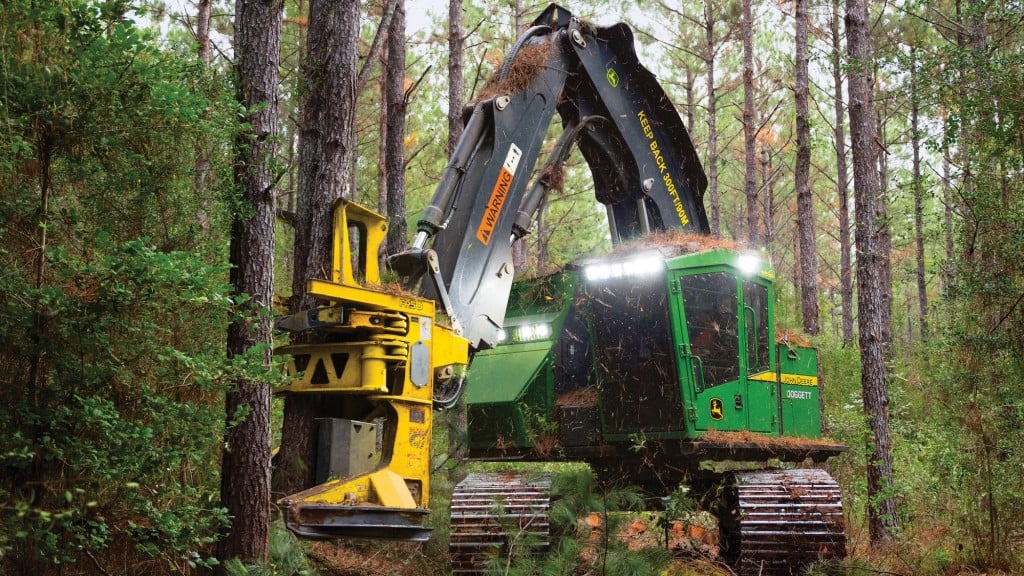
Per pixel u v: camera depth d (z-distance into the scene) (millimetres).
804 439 9695
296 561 6594
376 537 6266
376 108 23625
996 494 9109
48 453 4754
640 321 8883
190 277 4961
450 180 8070
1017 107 9648
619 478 9430
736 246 9750
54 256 4836
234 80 6582
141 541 5441
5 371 5000
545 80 8875
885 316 21562
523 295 10180
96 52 4922
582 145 9789
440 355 7164
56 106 4910
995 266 10031
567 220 27359
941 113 10977
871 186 10625
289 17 18781
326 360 6824
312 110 7504
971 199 10227
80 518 4945
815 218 35188
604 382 9047
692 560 8945
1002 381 9766
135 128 5363
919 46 10414
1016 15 11414
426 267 7535
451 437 9758
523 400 9203
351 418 7086
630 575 7289
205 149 6336
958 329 10148
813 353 10484
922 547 9367
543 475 8352
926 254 24547
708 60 24484
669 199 10086
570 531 7793
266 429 6367
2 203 5000
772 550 8320
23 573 5133
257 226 6527
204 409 5695
